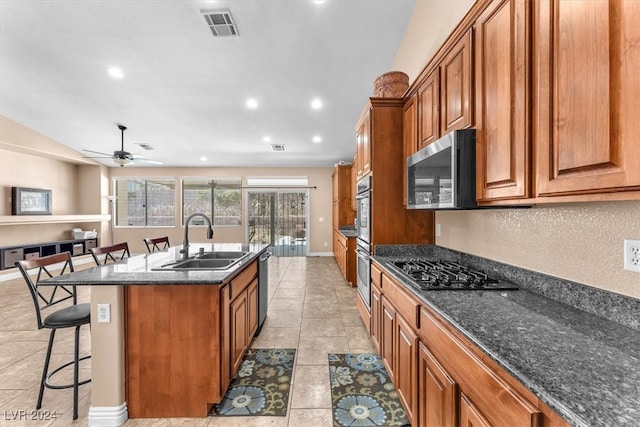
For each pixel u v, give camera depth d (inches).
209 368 68.4
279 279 201.9
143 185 303.7
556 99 35.8
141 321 67.8
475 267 75.2
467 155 54.7
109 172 297.1
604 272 42.6
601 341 35.5
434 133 72.3
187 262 93.4
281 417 68.2
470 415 37.8
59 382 81.7
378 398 74.9
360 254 117.9
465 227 81.0
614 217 41.0
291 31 110.8
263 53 122.9
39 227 237.1
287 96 156.3
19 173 220.4
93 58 125.9
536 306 47.9
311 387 79.4
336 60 128.2
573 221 47.4
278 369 88.4
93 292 65.5
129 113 176.4
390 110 99.7
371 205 101.7
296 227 305.0
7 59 126.6
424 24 99.3
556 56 35.7
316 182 305.0
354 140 219.3
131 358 67.8
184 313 68.0
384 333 82.7
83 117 181.8
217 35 111.9
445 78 66.7
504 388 31.3
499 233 66.1
